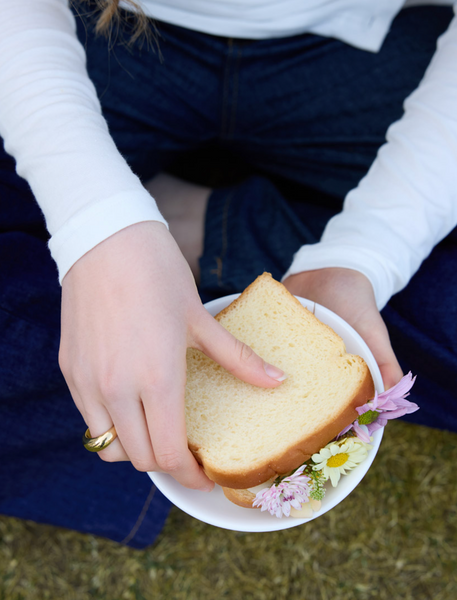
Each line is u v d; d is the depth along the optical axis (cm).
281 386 35
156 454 30
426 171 42
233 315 38
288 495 31
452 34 46
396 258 41
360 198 44
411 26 52
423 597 65
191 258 57
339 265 41
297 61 53
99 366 30
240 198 56
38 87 34
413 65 51
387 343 39
